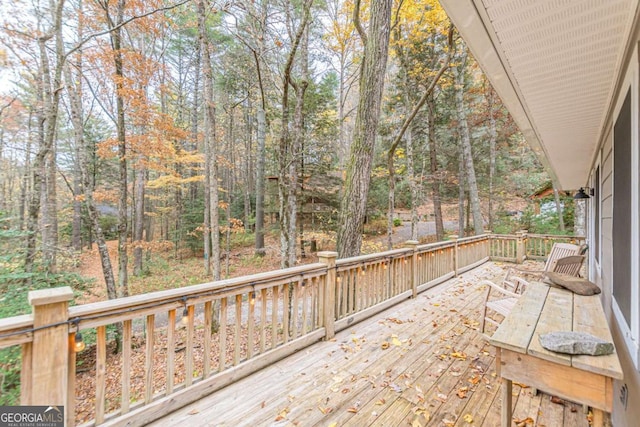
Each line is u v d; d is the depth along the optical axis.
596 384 1.30
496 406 2.14
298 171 9.84
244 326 5.75
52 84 5.87
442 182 12.33
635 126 1.40
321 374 2.53
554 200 12.43
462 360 2.78
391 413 2.06
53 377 1.51
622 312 1.75
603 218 3.02
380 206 13.33
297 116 5.52
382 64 4.61
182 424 1.92
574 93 2.12
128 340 1.85
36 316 1.46
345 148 16.25
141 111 6.45
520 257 7.74
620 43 1.50
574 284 2.49
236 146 15.09
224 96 11.74
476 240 7.50
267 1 6.04
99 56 5.69
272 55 7.34
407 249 4.60
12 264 4.54
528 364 1.48
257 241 11.58
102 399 1.74
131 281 9.24
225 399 2.18
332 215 10.59
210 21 7.65
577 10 1.27
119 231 6.24
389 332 3.40
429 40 9.77
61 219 11.02
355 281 3.72
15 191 9.59
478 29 1.40
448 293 4.96
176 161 9.35
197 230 12.00
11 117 6.32
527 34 1.44
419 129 11.77
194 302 2.13
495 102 11.12
